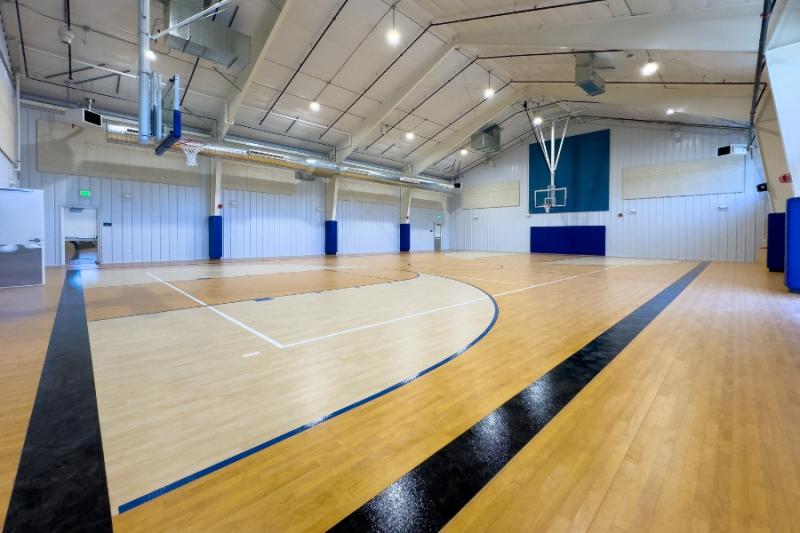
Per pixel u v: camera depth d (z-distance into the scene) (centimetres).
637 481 161
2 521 136
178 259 1295
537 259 1477
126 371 287
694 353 330
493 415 221
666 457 178
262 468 170
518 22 835
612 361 312
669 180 1517
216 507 145
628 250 1622
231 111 1110
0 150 751
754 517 139
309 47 961
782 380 270
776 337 378
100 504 146
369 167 1562
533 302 569
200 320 451
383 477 164
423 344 360
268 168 1504
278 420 214
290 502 148
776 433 199
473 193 2159
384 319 461
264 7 827
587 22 757
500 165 2039
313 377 278
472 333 399
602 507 146
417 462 175
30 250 710
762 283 760
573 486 158
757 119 898
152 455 179
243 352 334
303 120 1301
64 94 1023
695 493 153
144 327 417
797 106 563
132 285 721
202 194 1347
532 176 1909
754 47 595
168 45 802
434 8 865
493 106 1393
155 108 612
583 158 1736
